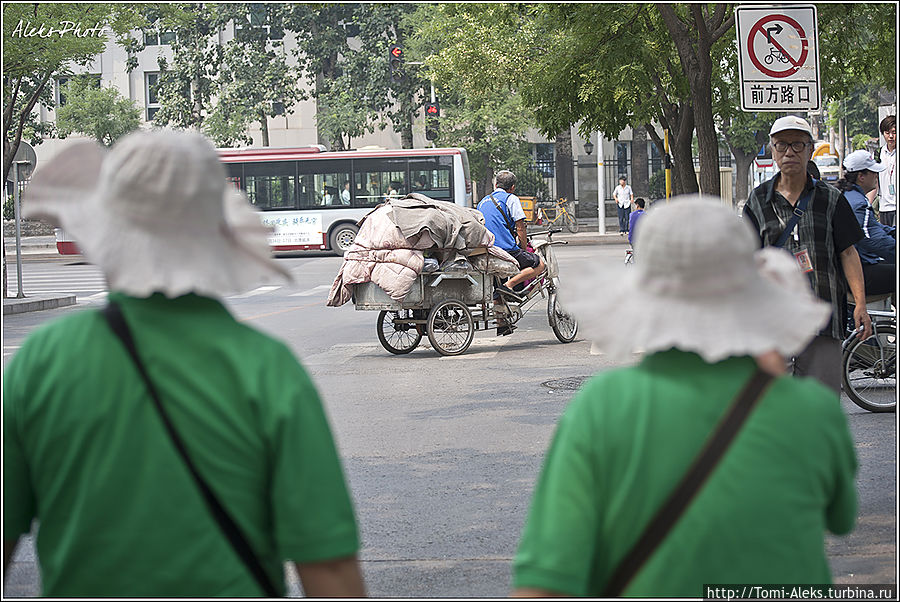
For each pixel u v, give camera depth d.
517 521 5.98
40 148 45.50
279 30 41.22
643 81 15.33
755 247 2.29
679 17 14.81
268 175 34.84
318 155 34.75
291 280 2.45
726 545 2.15
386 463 7.47
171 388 2.27
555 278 13.84
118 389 2.27
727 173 32.88
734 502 2.15
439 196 34.47
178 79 41.09
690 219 2.24
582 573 2.16
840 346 5.95
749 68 9.77
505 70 24.92
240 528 2.28
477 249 12.91
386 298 12.70
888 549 5.25
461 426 8.70
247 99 41.09
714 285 2.22
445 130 41.69
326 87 41.84
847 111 47.47
